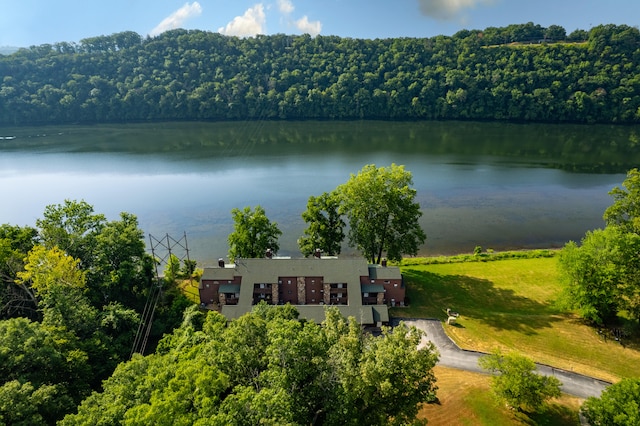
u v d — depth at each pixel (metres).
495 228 97.19
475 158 154.38
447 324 61.62
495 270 78.12
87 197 117.62
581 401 45.94
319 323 58.34
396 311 65.44
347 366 32.56
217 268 69.81
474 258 82.88
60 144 181.62
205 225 99.88
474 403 45.69
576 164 144.38
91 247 66.81
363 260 68.56
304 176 135.25
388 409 33.22
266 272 66.75
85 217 71.06
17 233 67.62
